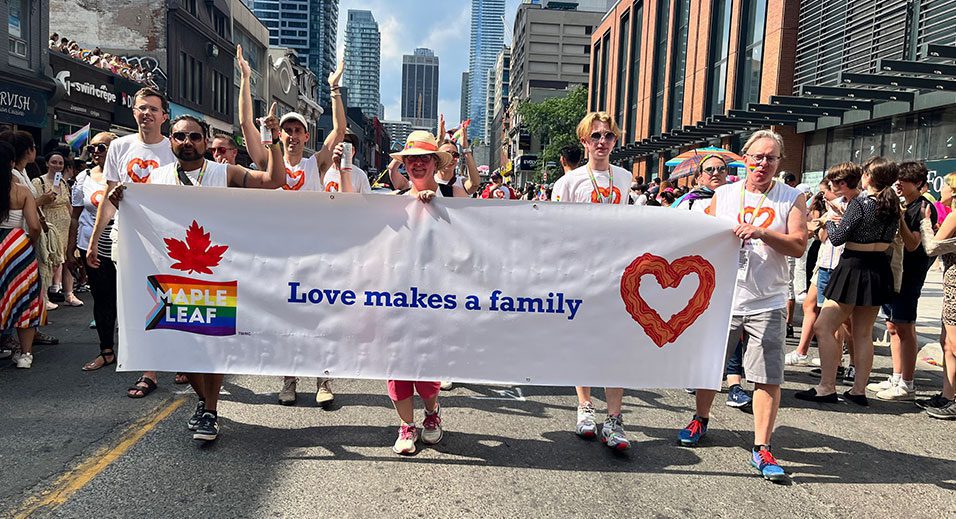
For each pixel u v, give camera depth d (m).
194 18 31.42
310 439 4.38
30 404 4.93
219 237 4.12
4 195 5.55
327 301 4.14
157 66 28.23
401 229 4.10
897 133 16.47
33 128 17.58
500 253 4.11
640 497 3.67
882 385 6.13
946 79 12.89
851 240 5.48
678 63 31.58
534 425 4.84
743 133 23.00
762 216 4.10
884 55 15.98
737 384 5.48
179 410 4.84
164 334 4.15
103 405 4.93
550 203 4.09
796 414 5.34
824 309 5.71
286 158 5.41
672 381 4.18
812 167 20.36
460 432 4.63
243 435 4.40
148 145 4.93
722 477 3.98
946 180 6.40
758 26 22.64
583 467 4.07
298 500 3.49
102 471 3.77
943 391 5.41
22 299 5.76
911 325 5.75
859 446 4.61
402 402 4.16
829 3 18.56
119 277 4.11
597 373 4.16
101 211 4.71
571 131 50.81
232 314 4.15
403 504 3.49
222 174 4.43
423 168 4.18
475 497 3.60
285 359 4.16
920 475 4.11
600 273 4.12
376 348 4.14
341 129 5.91
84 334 7.32
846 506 3.64
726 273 4.11
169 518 3.25
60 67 19.09
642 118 36.50
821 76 18.84
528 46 110.31
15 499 3.40
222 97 36.84
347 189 4.91
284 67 50.59
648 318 4.14
